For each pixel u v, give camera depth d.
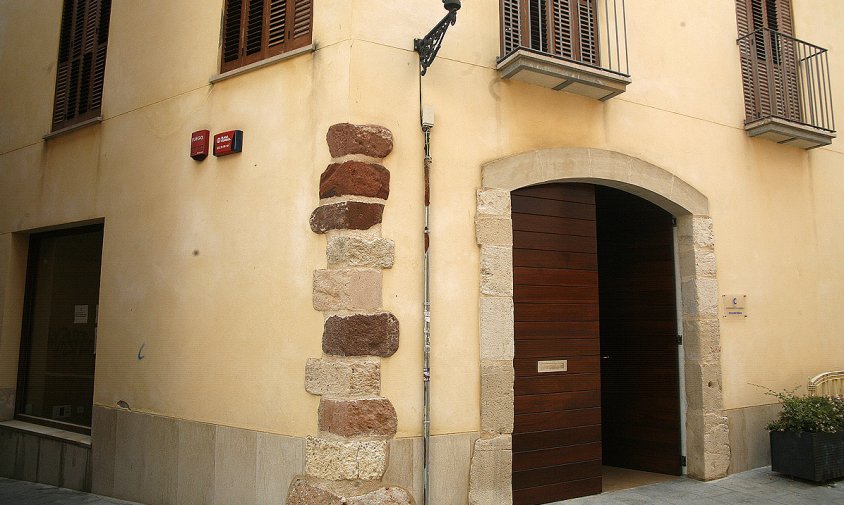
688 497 5.56
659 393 6.53
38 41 7.86
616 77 5.61
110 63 6.80
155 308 5.84
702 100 6.72
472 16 5.31
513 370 5.09
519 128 5.45
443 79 5.09
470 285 5.02
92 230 7.02
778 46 7.49
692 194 6.42
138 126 6.33
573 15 5.89
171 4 6.25
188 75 5.91
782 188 7.26
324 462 4.43
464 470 4.82
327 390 4.51
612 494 5.64
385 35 4.90
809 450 5.88
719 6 7.06
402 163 4.83
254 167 5.24
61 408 6.96
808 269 7.32
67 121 7.23
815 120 7.53
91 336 6.76
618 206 7.05
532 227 5.55
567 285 5.68
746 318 6.68
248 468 4.91
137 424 5.80
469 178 5.12
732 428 6.37
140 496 5.68
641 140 6.19
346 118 4.70
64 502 5.84
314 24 5.02
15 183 7.73
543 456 5.40
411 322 4.71
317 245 4.75
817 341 7.24
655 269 6.69
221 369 5.21
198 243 5.55
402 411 4.61
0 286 7.62
